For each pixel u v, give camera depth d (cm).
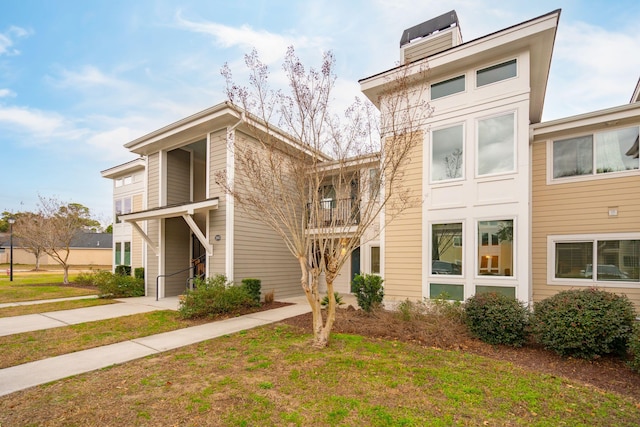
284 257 1254
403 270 880
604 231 784
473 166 799
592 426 316
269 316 854
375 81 914
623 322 497
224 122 1055
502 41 758
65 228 1755
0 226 4581
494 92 789
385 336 634
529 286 762
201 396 374
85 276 1720
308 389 391
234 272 1045
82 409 347
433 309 686
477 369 461
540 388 400
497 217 761
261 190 681
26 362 506
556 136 852
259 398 367
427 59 844
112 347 583
